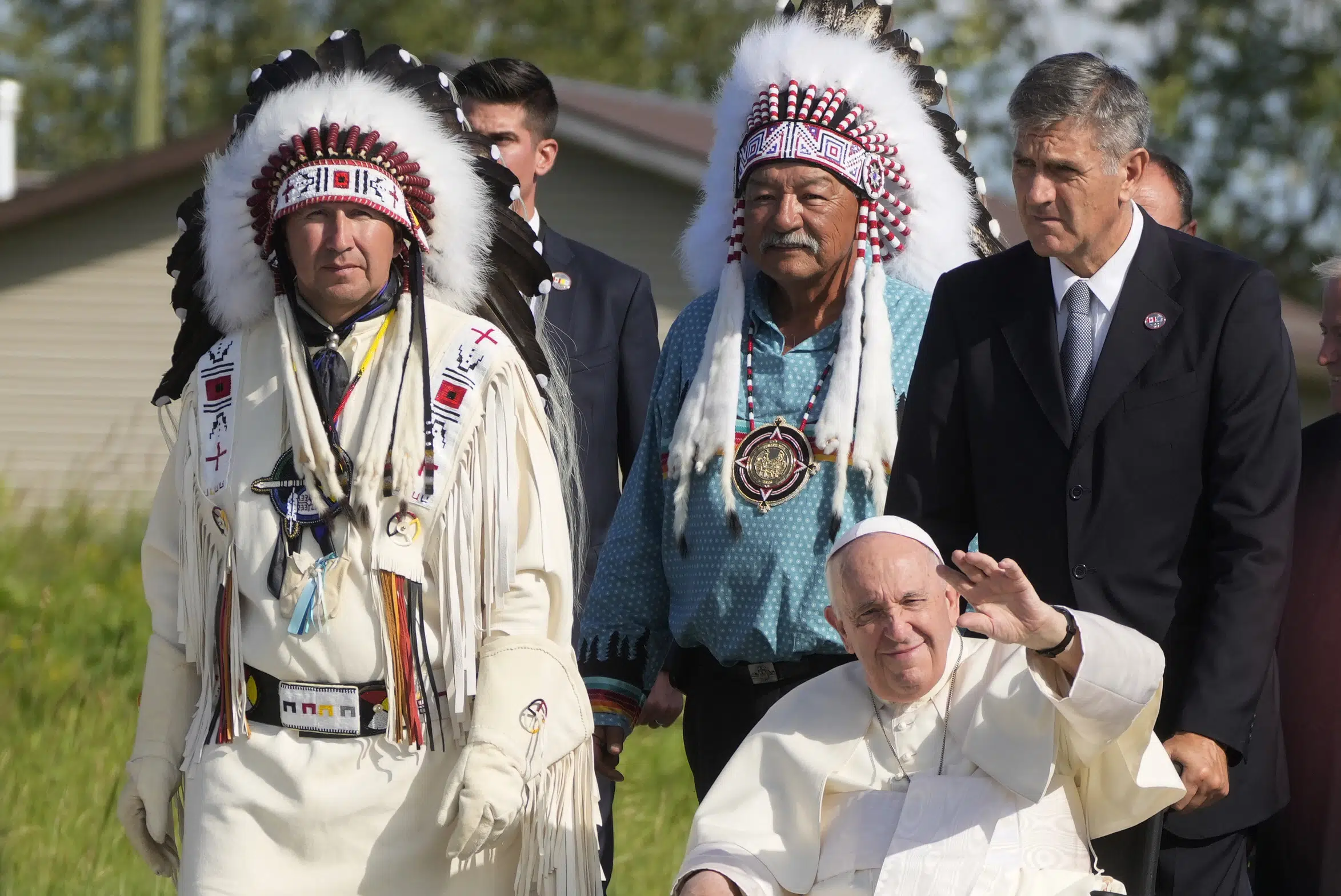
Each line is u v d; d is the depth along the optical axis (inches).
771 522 657.6
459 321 597.0
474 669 574.2
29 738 1091.3
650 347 816.9
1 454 2426.2
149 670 604.7
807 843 566.6
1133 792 538.9
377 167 585.6
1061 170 572.4
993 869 539.2
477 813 555.5
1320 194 3826.3
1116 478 581.0
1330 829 621.0
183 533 593.6
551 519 595.8
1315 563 649.6
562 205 2351.1
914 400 623.2
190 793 578.6
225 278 597.0
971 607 617.0
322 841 562.9
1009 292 609.9
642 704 706.8
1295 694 639.8
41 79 5782.5
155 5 3019.2
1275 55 3759.8
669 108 2819.9
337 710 565.9
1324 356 684.7
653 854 978.1
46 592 1360.7
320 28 5442.9
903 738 567.8
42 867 915.4
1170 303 586.6
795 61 682.2
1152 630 578.9
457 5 5334.6
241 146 601.6
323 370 582.6
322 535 569.3
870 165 678.5
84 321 2448.3
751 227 673.6
